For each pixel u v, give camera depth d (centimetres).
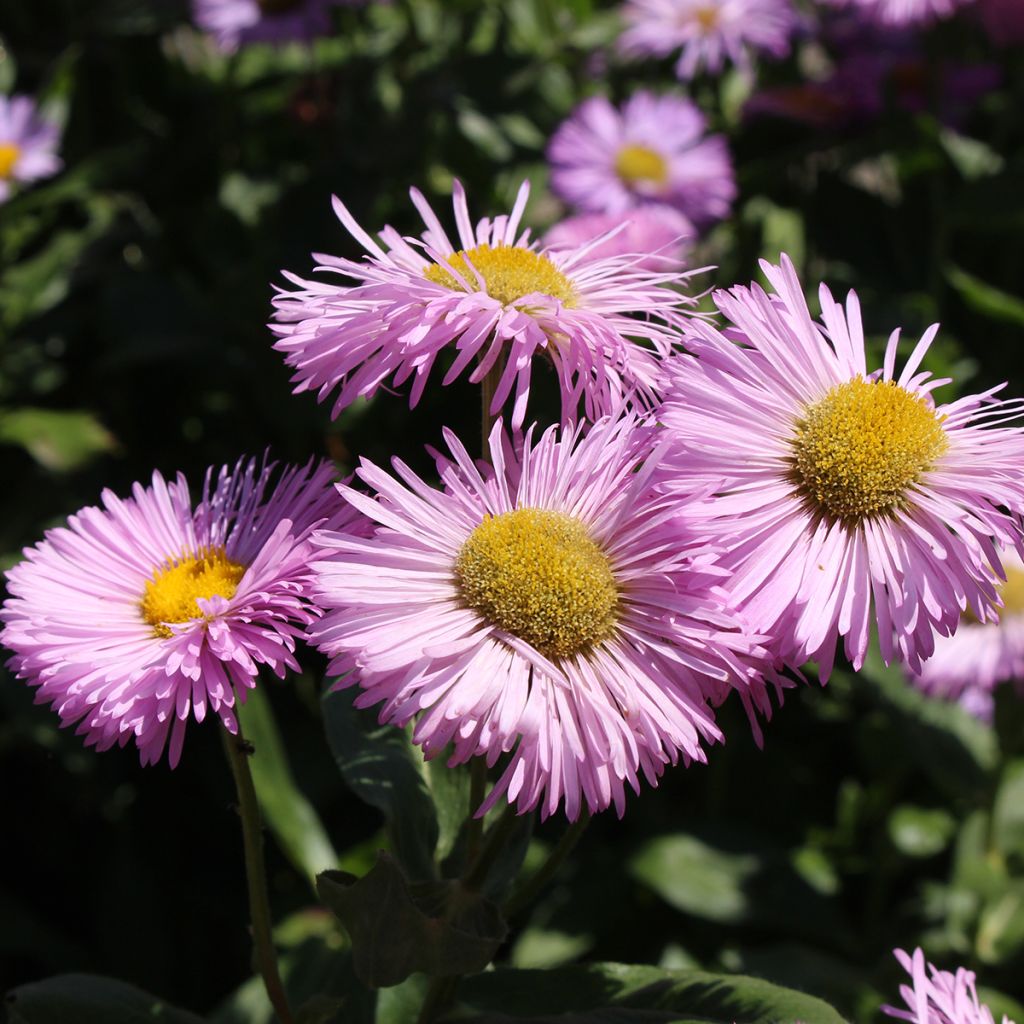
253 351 65
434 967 33
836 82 73
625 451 33
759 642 32
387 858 33
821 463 33
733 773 61
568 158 71
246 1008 46
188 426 71
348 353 34
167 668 32
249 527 35
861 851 60
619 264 36
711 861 55
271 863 61
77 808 63
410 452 58
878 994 50
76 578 35
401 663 32
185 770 62
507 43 80
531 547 33
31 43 86
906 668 50
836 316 35
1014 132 82
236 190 76
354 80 73
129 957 59
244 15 74
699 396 33
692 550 32
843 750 64
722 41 77
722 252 77
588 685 32
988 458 34
